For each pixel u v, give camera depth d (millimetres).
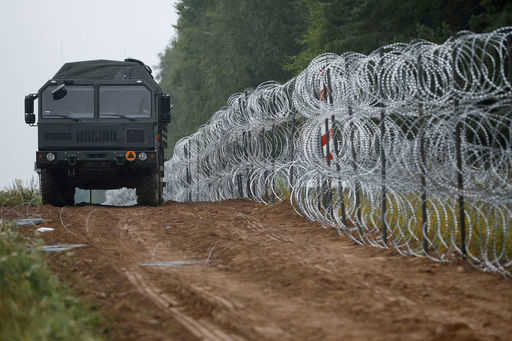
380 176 37188
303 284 28453
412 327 21719
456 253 34031
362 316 23297
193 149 101688
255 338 21016
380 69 36750
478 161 31859
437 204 38750
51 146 67750
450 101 32250
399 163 34469
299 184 50125
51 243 39188
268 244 39312
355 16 107812
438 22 93000
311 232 44375
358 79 39031
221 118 75750
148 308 24984
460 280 29078
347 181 41812
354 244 39156
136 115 68562
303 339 20828
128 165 67875
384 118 36312
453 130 32812
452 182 32562
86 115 68125
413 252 35500
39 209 57844
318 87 46406
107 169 68125
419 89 33562
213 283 29266
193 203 74250
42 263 28719
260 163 62844
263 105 60125
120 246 39812
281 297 26469
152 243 41250
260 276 30734
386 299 25625
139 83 68688
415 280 29094
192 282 29422
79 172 68688
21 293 23922
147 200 70625
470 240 33312
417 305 24750
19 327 20312
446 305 24812
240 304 25312
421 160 32906
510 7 80188
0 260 25906
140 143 68375
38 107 67938
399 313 23547
